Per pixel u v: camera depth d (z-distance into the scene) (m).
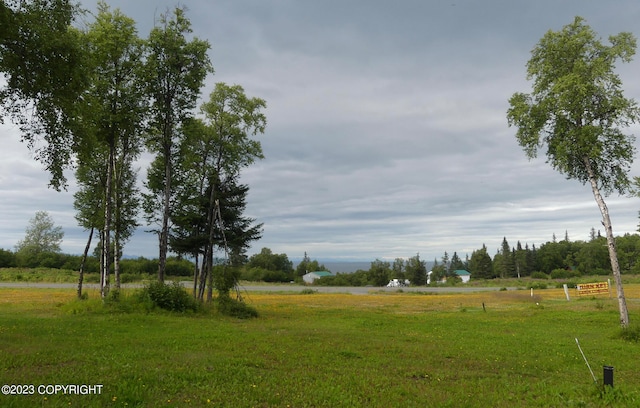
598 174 21.31
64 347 11.57
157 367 9.66
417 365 11.70
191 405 7.22
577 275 116.19
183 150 27.33
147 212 28.94
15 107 14.66
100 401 6.98
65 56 14.35
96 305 22.95
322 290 79.56
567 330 20.39
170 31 25.88
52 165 15.95
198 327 18.03
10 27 12.69
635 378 10.86
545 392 9.11
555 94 20.66
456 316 27.95
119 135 25.73
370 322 22.91
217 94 29.67
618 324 22.42
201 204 30.72
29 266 93.50
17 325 15.67
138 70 24.48
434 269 147.00
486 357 13.10
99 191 30.44
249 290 70.00
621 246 117.56
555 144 21.42
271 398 7.86
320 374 10.02
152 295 24.44
